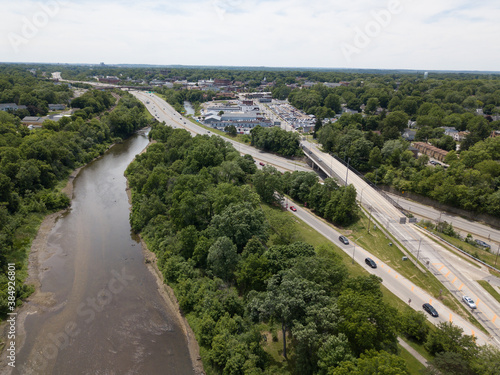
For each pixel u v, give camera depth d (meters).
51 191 158.00
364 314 58.25
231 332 73.12
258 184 144.00
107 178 185.62
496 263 106.88
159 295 94.81
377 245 113.94
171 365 72.56
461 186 145.88
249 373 61.53
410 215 135.25
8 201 123.62
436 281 94.38
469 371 54.81
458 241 120.31
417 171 172.50
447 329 66.00
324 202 136.88
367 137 199.88
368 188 158.75
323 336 57.41
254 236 95.75
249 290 86.88
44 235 124.06
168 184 141.12
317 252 91.00
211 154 161.50
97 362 72.94
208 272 94.56
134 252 116.00
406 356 65.94
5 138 171.88
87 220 137.62
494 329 77.12
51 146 175.75
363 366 49.66
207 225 112.69
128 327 82.88
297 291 63.91
